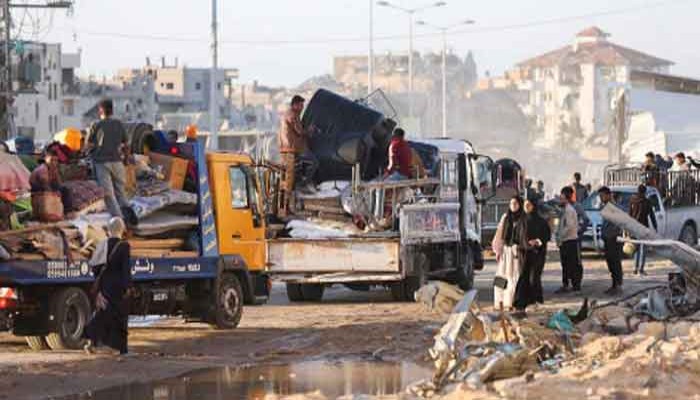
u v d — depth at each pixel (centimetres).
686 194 9112
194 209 4612
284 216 5738
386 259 5603
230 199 4797
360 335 4334
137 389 3241
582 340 3547
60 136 4228
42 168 3925
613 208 4584
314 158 5853
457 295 3888
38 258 3812
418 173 5988
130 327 4750
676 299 4194
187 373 3519
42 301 3884
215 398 3094
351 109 5906
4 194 3781
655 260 8588
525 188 8262
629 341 3341
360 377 3406
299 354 3916
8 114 13212
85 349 3903
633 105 15512
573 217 6178
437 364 3256
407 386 3170
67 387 3275
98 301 3884
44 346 3984
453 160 6397
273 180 5741
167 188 4488
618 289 6072
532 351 3158
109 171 4212
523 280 4950
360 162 5838
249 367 3631
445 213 6088
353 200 5656
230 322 4694
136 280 4212
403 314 5116
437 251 6069
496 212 8319
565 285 6200
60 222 3934
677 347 3116
